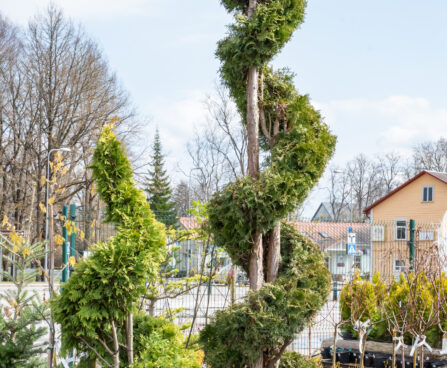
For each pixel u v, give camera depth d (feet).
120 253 18.20
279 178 19.43
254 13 20.88
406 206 117.08
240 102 22.48
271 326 18.90
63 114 105.60
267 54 20.88
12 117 108.17
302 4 21.33
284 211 19.72
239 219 19.56
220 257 30.01
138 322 22.27
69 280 18.35
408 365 30.83
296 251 21.21
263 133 22.26
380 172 220.02
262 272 20.66
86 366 20.72
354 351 33.78
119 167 19.42
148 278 18.69
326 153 20.99
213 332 20.85
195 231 30.58
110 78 111.96
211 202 20.42
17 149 110.11
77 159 105.50
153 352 18.83
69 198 101.96
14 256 22.33
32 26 105.60
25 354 20.84
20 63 107.24
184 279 33.91
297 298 19.54
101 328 18.94
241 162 96.22
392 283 35.24
